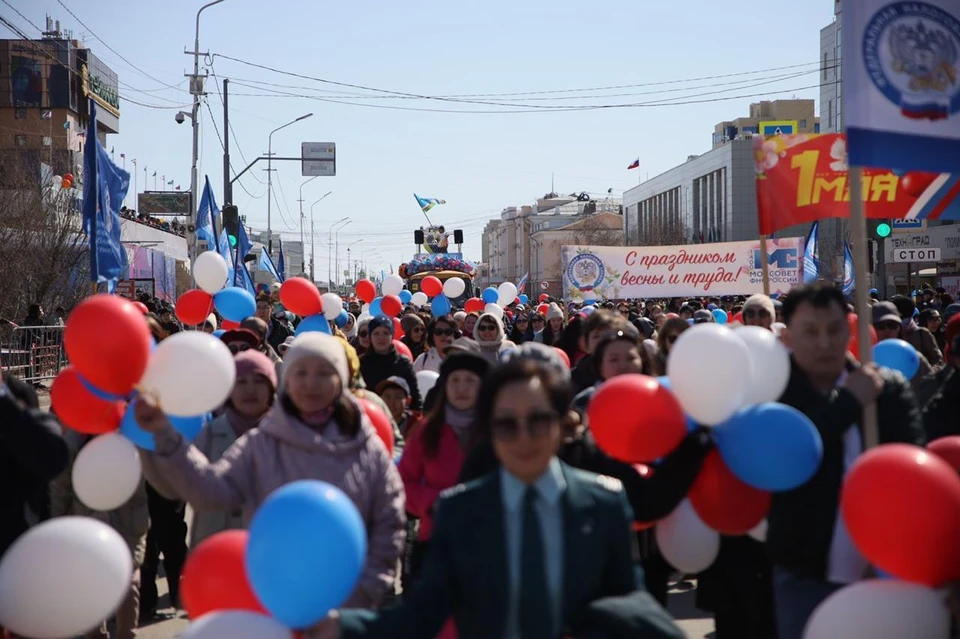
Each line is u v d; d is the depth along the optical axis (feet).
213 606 10.53
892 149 14.33
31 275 92.63
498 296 62.08
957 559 9.94
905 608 10.16
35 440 14.01
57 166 122.62
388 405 25.52
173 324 51.80
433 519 10.22
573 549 9.82
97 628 20.26
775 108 334.65
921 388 22.08
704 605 16.26
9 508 14.39
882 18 14.47
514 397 9.88
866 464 10.36
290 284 33.71
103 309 13.35
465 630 9.94
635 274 76.74
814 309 13.15
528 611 9.67
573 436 14.55
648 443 12.71
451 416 18.42
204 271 34.14
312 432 14.37
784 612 13.04
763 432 12.25
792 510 12.72
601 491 10.16
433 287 62.54
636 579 10.21
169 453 13.26
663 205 354.13
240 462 14.37
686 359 12.60
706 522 13.65
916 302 71.15
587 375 22.91
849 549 12.51
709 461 13.28
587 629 9.68
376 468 14.64
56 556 11.10
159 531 23.50
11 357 66.13
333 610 9.93
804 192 31.17
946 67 14.69
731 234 282.36
